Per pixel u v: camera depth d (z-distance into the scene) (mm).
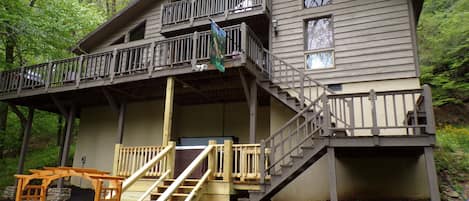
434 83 14078
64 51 14703
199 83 9227
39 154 16422
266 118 10305
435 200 5516
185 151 7633
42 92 10133
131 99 11383
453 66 13789
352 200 8094
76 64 9867
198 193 6488
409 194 7773
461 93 13883
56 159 15406
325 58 9227
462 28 14109
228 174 6762
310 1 10047
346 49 9023
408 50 8391
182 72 8148
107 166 11797
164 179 6953
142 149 7820
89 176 4438
